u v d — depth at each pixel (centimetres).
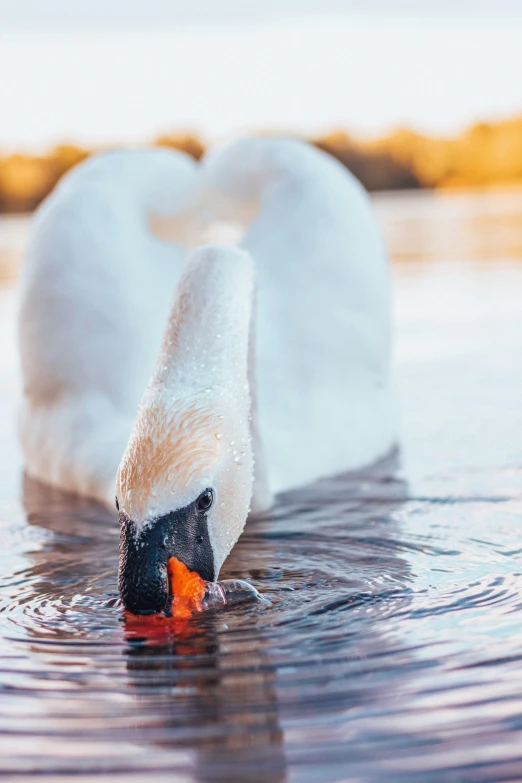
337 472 986
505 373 1322
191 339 630
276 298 1059
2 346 1692
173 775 429
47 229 1090
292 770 427
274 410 980
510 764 424
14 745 457
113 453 948
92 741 458
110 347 1026
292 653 537
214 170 1160
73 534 823
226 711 478
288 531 783
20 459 1136
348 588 637
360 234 1101
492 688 487
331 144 3139
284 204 1116
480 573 650
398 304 1883
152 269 1109
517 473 905
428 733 450
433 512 810
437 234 2875
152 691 503
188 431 578
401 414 1122
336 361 1034
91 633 582
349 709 474
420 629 561
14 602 646
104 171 1147
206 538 582
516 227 2950
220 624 582
